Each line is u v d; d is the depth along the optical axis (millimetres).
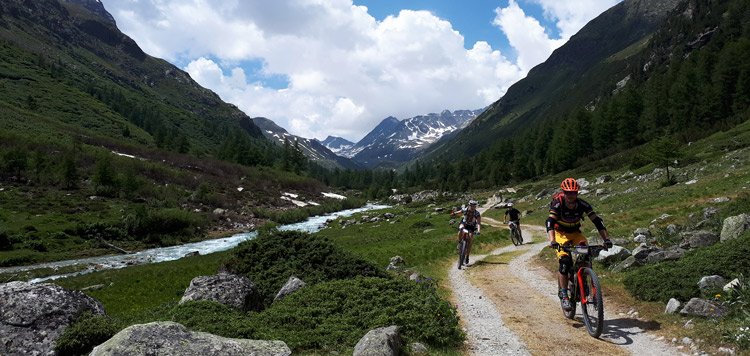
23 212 67188
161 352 4914
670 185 41125
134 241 64125
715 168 43094
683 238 15359
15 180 87000
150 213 69125
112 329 6496
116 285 29438
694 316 7066
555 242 7457
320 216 107500
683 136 90688
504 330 7781
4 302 6461
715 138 74562
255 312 8766
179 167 138375
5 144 107062
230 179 135750
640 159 71688
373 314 8047
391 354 5758
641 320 7676
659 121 110188
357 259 14383
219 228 78750
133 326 5375
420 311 8000
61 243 57031
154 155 148375
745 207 16297
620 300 9273
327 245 14938
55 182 89438
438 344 7035
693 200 27484
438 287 12430
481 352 6621
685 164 56844
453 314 8164
